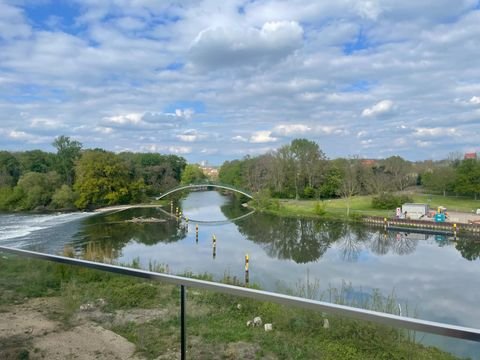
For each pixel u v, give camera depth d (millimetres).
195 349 2736
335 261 30547
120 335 3029
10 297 3535
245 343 2549
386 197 63375
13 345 3121
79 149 79500
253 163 86750
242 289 2381
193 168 112500
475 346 1754
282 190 79125
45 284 3436
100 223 49844
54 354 2971
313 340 2299
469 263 30359
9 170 70062
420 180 73688
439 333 1750
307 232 47000
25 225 45656
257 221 55750
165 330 2875
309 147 79625
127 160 81812
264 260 29797
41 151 77062
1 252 3754
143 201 76812
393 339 2018
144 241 38250
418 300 19234
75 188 64875
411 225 48156
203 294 2699
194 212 66125
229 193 104188
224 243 38031
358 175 68312
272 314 2465
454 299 19641
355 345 2152
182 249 33844
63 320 3273
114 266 3035
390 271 26969
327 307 2074
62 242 36031
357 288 20438
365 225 52094
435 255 34094
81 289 3248
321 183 77875
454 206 61031
